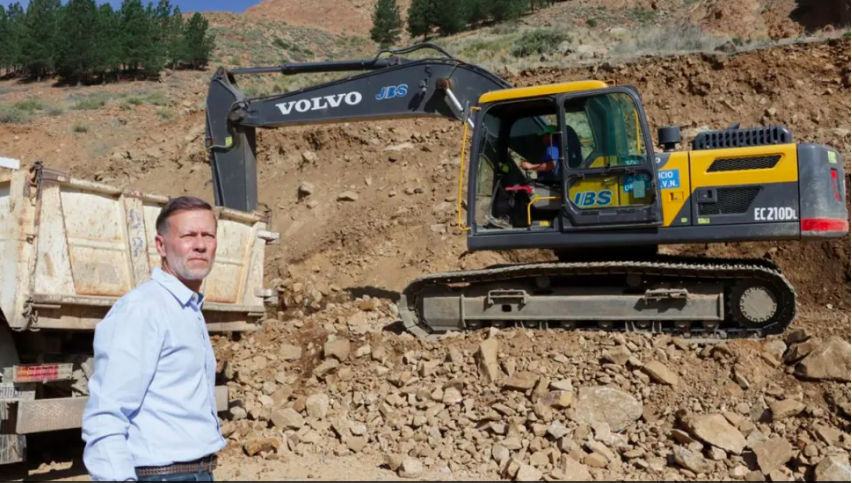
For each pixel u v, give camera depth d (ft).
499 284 33.14
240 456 24.56
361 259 47.47
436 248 46.70
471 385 27.81
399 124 61.36
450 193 51.78
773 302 29.73
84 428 10.78
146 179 68.69
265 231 29.81
